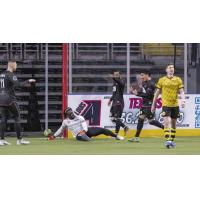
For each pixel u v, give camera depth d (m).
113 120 50.00
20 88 54.50
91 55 51.41
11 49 54.62
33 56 54.69
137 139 47.84
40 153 40.12
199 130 52.03
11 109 45.28
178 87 42.59
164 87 42.59
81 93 51.25
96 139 50.12
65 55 50.97
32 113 54.44
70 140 49.12
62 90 51.69
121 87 49.59
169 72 42.53
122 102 49.62
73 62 51.22
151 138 50.72
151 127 51.56
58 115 54.00
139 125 47.66
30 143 46.78
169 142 42.97
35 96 54.47
